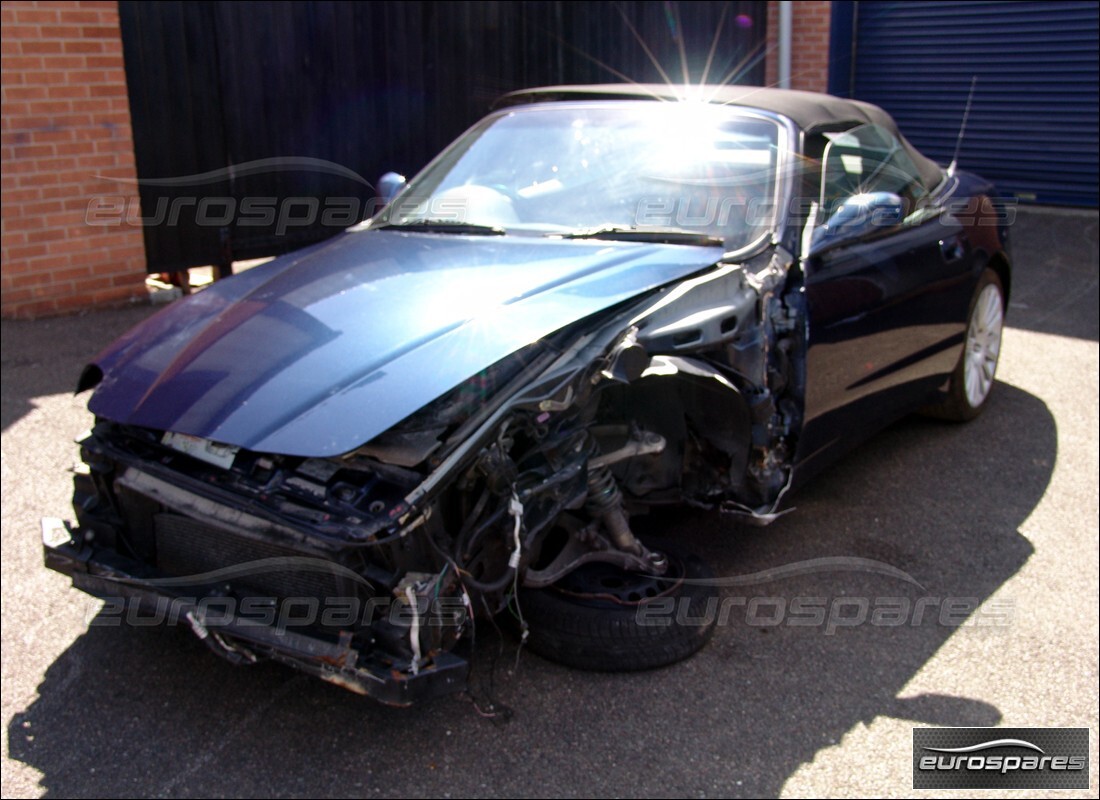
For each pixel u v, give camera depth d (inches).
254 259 301.9
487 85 339.6
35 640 128.8
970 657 131.3
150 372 120.1
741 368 132.2
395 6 309.7
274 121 293.7
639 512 142.2
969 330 199.5
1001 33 409.7
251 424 105.0
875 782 108.1
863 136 179.5
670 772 108.7
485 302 119.3
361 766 108.4
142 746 110.8
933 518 169.3
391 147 320.2
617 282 124.2
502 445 108.3
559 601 124.3
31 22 249.1
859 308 155.1
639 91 173.6
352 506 100.5
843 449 163.6
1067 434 205.3
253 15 282.2
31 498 164.9
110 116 266.2
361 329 116.1
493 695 120.4
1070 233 380.5
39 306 267.7
